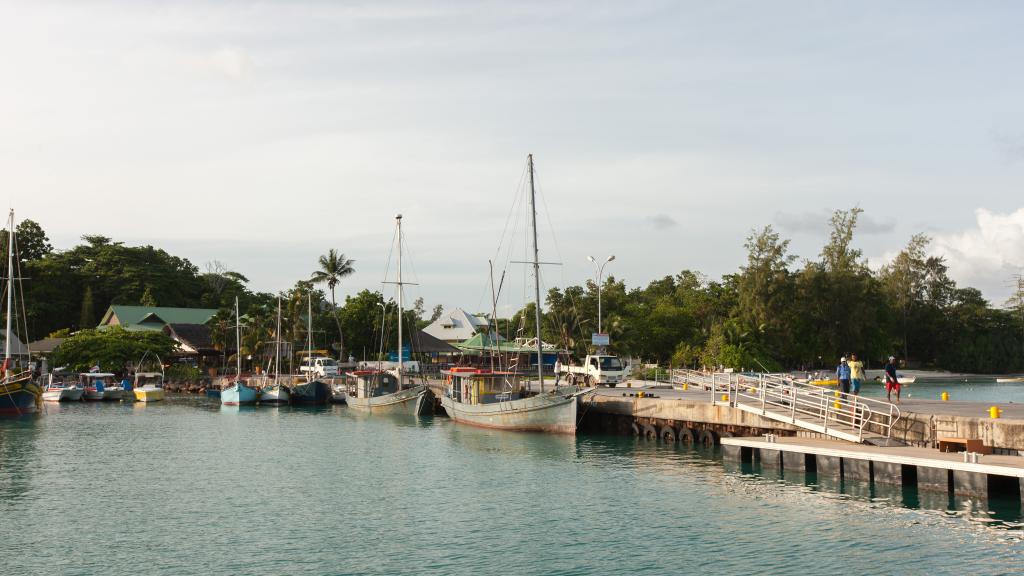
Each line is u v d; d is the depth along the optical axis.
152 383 97.12
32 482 34.16
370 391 72.81
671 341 106.19
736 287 117.88
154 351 103.25
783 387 37.41
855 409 32.62
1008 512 24.97
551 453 40.75
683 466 35.78
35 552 23.28
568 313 104.12
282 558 22.55
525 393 52.72
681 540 23.61
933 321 135.75
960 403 38.59
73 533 25.36
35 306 129.88
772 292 105.56
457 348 105.94
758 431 39.34
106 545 23.98
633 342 100.69
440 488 32.00
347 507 28.75
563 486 31.84
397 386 73.50
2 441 48.84
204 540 24.45
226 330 109.38
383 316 108.94
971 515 24.83
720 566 21.20
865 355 113.69
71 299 138.12
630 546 23.16
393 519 26.86
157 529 25.80
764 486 30.56
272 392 79.25
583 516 26.77
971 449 27.38
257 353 108.06
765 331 104.25
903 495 27.66
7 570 21.62
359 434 52.00
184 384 100.62
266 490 32.06
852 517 25.36
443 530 25.31
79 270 143.25
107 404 82.12
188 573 21.30
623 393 53.31
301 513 27.86
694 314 114.75
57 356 99.31
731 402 40.50
